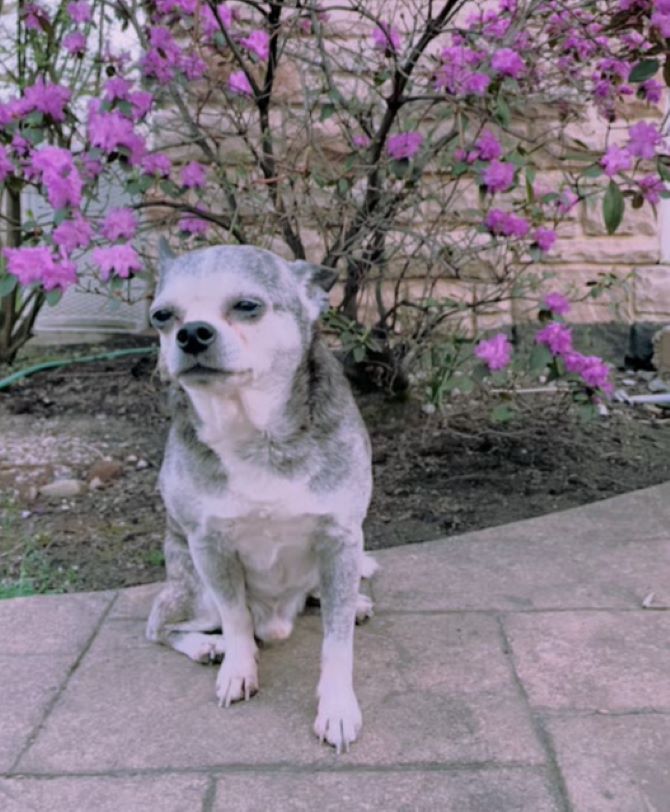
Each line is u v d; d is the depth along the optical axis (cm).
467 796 76
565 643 94
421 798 76
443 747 81
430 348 141
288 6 125
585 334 178
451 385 130
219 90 151
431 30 123
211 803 77
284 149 143
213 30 132
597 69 134
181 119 143
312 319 85
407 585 106
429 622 98
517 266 177
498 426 153
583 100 163
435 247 131
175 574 96
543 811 75
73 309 210
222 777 79
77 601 105
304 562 90
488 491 131
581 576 106
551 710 85
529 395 167
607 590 103
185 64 132
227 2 160
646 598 101
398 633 97
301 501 84
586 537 115
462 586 105
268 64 134
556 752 80
